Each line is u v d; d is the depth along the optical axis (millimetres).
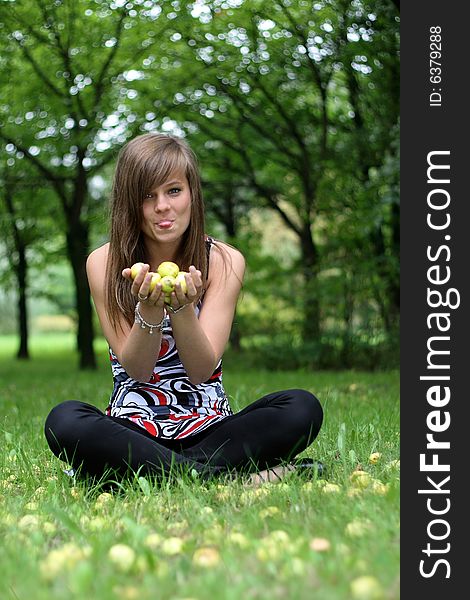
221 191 16266
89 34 13062
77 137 13227
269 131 14719
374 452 3869
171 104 13938
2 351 28906
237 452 3293
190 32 13258
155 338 3258
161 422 3418
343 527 2428
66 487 3227
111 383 10195
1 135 13953
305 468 3330
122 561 2131
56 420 3273
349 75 13273
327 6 12336
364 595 1832
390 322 13219
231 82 14156
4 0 12055
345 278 13070
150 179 3369
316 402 3363
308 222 14891
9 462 3955
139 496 2990
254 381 10133
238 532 2488
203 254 3568
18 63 13891
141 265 3145
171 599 1847
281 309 14688
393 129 10945
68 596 1866
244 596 1856
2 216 18828
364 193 12273
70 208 15031
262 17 13031
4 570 2084
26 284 22250
